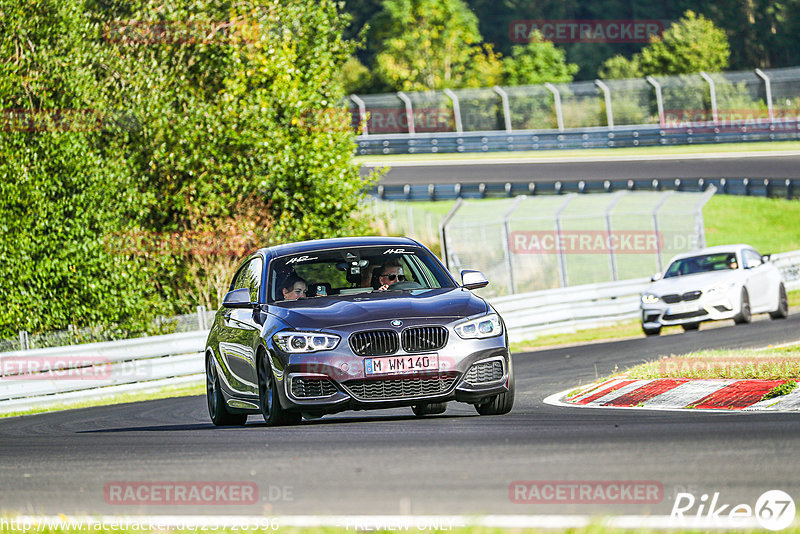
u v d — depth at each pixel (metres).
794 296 102.94
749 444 24.75
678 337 73.38
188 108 92.31
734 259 80.56
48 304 80.12
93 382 64.56
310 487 21.48
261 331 33.91
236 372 36.62
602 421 31.16
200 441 30.50
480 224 96.88
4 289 78.44
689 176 183.12
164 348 68.31
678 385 38.84
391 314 32.69
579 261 130.12
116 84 90.19
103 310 81.44
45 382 62.41
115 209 84.56
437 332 32.41
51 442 34.53
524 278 122.81
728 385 37.44
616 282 93.88
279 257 37.09
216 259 93.56
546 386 48.94
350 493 20.64
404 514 18.39
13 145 80.06
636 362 58.38
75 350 63.91
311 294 35.78
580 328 90.81
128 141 91.56
